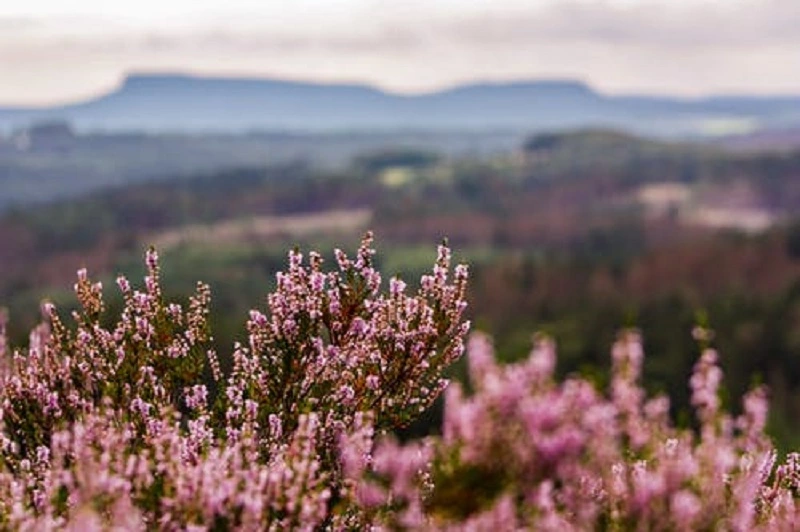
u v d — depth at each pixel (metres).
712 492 5.08
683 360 71.94
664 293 130.12
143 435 6.27
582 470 4.80
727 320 96.00
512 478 4.67
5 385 6.71
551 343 4.62
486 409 4.59
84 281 6.83
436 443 5.52
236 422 6.48
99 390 6.72
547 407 4.61
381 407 6.60
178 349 6.81
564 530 4.79
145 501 5.06
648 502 4.95
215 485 5.05
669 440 5.35
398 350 6.62
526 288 141.12
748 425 6.03
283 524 5.01
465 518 4.75
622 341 5.35
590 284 143.00
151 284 6.86
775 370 85.62
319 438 6.16
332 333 6.73
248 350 6.88
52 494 5.16
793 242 148.50
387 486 5.51
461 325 6.72
